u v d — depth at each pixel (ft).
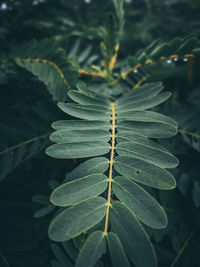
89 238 0.41
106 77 1.11
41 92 1.11
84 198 0.45
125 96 0.80
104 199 0.45
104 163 0.52
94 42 1.51
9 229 0.76
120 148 0.55
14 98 1.06
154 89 0.76
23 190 0.93
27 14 1.34
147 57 0.95
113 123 0.64
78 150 0.54
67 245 0.52
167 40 1.47
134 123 0.62
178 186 0.78
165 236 0.82
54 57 0.91
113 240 0.41
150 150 0.53
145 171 0.49
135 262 0.39
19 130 0.84
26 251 0.70
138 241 0.40
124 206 0.44
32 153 0.77
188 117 0.93
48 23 1.34
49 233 0.39
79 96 0.73
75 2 1.68
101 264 0.46
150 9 1.70
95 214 0.43
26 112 0.87
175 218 0.78
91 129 0.60
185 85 1.39
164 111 0.98
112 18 0.98
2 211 0.82
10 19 1.35
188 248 0.77
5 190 0.92
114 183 0.48
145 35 1.48
